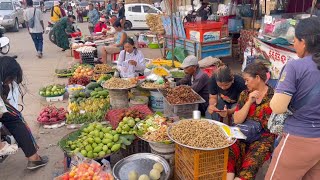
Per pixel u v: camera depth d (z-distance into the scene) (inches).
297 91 88.9
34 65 379.9
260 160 121.1
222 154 116.3
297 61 89.3
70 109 208.4
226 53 324.5
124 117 154.3
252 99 125.0
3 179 146.9
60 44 453.7
